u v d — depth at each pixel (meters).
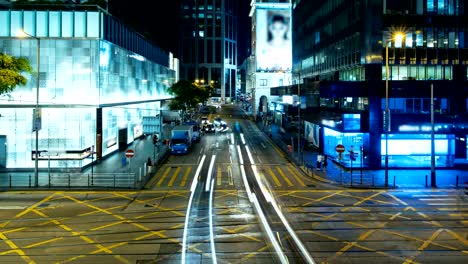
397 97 53.03
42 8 53.56
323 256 21.81
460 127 52.03
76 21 53.19
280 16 135.00
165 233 25.80
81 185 40.59
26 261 21.05
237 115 148.50
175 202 34.28
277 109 112.00
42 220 28.64
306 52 90.00
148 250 22.73
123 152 64.06
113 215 30.09
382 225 27.59
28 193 37.31
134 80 76.31
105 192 38.03
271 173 48.62
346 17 61.25
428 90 53.06
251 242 24.08
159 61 104.75
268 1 134.50
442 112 53.50
